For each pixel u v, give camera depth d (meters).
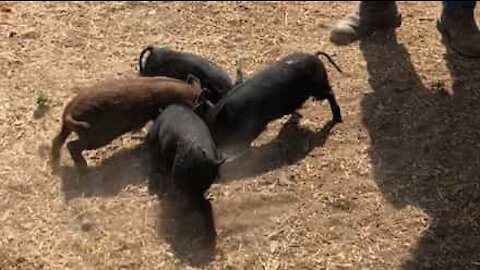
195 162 5.62
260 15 6.84
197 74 6.18
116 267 5.60
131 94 5.92
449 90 6.34
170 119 5.82
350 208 5.82
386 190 5.88
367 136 6.12
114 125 5.92
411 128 6.15
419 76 6.43
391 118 6.20
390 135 6.12
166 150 5.80
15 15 6.78
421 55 6.56
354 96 6.33
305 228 5.74
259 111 5.96
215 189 5.88
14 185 5.88
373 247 5.67
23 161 5.98
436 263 5.60
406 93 6.33
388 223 5.75
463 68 6.46
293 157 6.04
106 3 6.89
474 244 5.66
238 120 5.93
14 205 5.81
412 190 5.88
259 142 6.11
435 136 6.10
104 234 5.71
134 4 6.89
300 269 5.60
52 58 6.53
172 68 6.22
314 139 6.12
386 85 6.39
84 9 6.84
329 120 6.21
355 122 6.20
